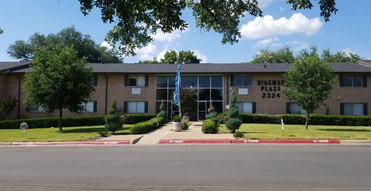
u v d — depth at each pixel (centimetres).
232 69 3572
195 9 696
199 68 3653
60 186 722
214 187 700
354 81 3412
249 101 3503
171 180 772
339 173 844
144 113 3550
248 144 1652
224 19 681
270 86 3488
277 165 970
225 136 1923
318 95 2422
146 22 569
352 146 1535
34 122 3070
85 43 6319
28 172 892
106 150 1422
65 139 1853
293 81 2511
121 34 610
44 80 2388
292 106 3444
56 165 1006
